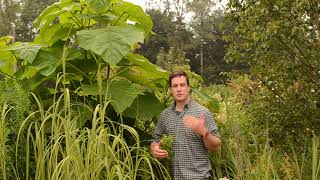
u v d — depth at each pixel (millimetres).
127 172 3445
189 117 3637
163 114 3904
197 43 40562
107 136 3277
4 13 26781
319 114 4539
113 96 3922
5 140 3398
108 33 3832
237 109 4930
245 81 4895
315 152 4000
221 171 4363
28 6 32312
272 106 4684
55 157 3260
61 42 4312
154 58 39281
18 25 30891
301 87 4531
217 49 40781
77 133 3676
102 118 3348
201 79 5039
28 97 3879
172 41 39969
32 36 32188
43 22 4289
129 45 3775
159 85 4617
